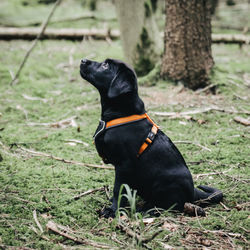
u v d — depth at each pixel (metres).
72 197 4.48
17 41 11.80
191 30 8.02
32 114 7.46
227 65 10.24
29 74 9.57
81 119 7.25
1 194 4.46
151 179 4.12
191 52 8.15
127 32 9.11
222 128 6.78
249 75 9.59
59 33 12.15
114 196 4.21
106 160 4.37
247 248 3.61
